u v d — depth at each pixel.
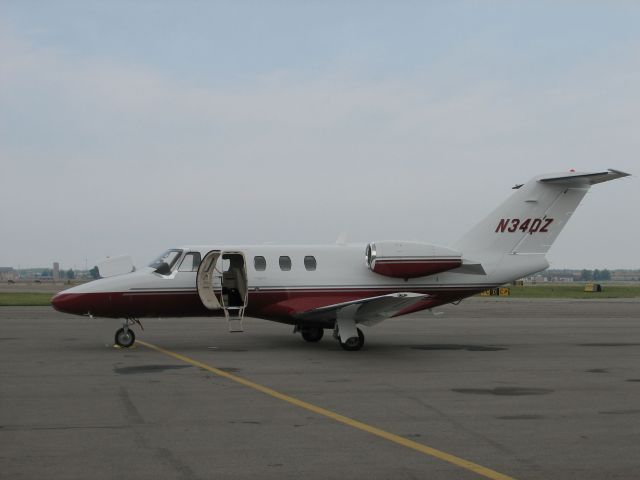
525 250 20.84
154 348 18.89
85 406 10.51
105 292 18.92
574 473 7.10
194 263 19.55
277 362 15.92
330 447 8.07
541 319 31.28
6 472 7.02
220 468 7.19
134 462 7.40
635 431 8.98
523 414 10.06
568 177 20.28
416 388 12.32
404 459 7.57
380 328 26.11
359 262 20.31
